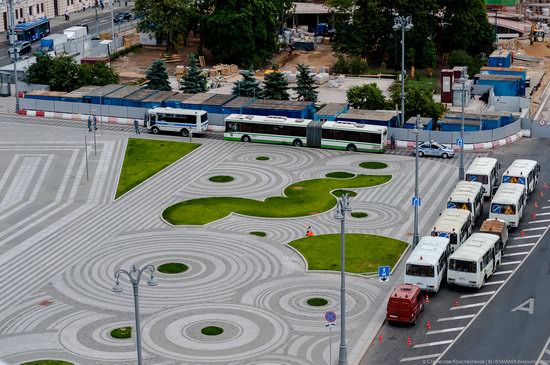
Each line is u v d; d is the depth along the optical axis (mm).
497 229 137250
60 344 109500
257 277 129625
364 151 193750
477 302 121438
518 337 111125
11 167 179750
